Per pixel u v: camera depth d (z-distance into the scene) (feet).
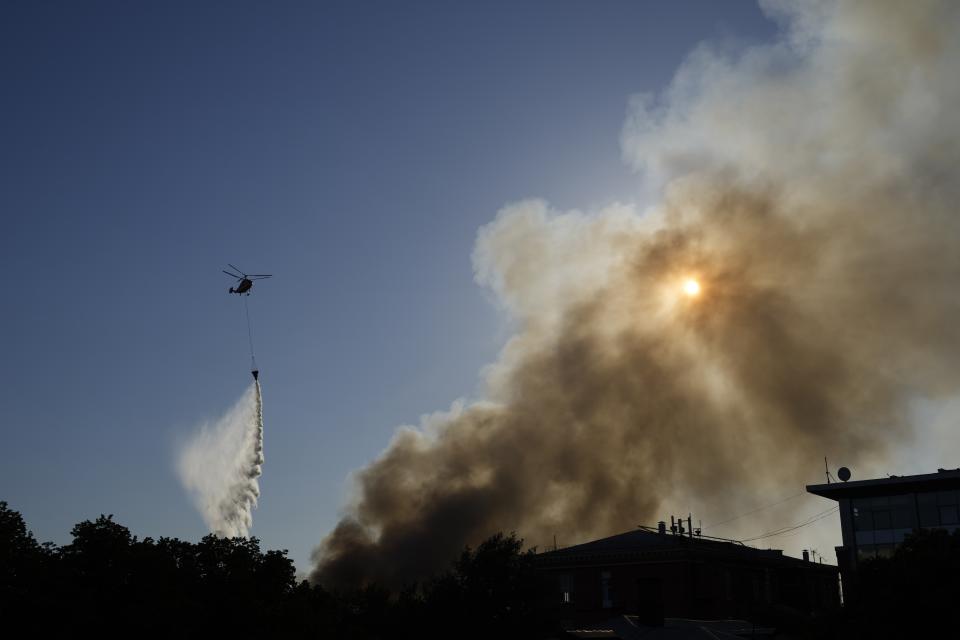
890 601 131.03
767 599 286.87
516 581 215.72
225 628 166.20
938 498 200.54
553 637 205.36
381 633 232.12
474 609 210.59
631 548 260.83
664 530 280.92
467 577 218.59
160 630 155.22
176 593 160.66
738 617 265.54
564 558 264.31
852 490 206.90
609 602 255.09
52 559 155.94
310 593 191.62
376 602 262.88
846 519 207.31
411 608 219.82
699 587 251.39
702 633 151.53
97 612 151.12
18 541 155.84
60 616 147.43
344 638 195.52
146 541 168.45
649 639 151.53
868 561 142.51
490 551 220.64
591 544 272.51
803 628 159.02
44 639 145.89
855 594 138.41
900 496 203.92
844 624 136.98
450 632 209.97
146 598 155.63
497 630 208.64
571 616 256.93
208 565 176.14
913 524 201.05
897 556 138.31
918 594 128.98
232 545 181.37
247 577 173.17
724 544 293.23
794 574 295.69
